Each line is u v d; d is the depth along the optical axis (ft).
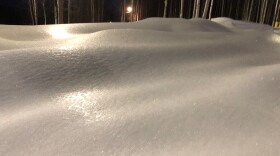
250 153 3.04
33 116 4.03
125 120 3.90
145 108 4.24
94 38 7.77
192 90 4.89
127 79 5.49
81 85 5.15
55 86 5.06
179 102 4.39
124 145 3.37
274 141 3.27
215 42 8.59
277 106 4.15
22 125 3.79
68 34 9.77
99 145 3.38
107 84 5.24
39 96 4.72
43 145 3.40
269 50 8.49
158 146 3.33
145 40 8.07
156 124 3.77
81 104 4.44
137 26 11.58
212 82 5.24
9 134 3.59
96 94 4.82
